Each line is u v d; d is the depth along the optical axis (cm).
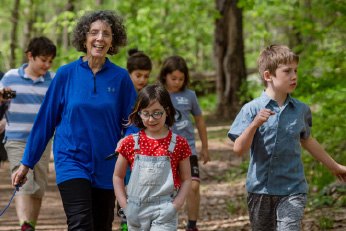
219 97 2547
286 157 534
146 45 2173
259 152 542
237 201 1058
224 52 2534
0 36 5119
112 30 586
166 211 479
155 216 481
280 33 2202
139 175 486
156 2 2516
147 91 489
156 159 486
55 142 558
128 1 2341
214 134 1989
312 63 1265
